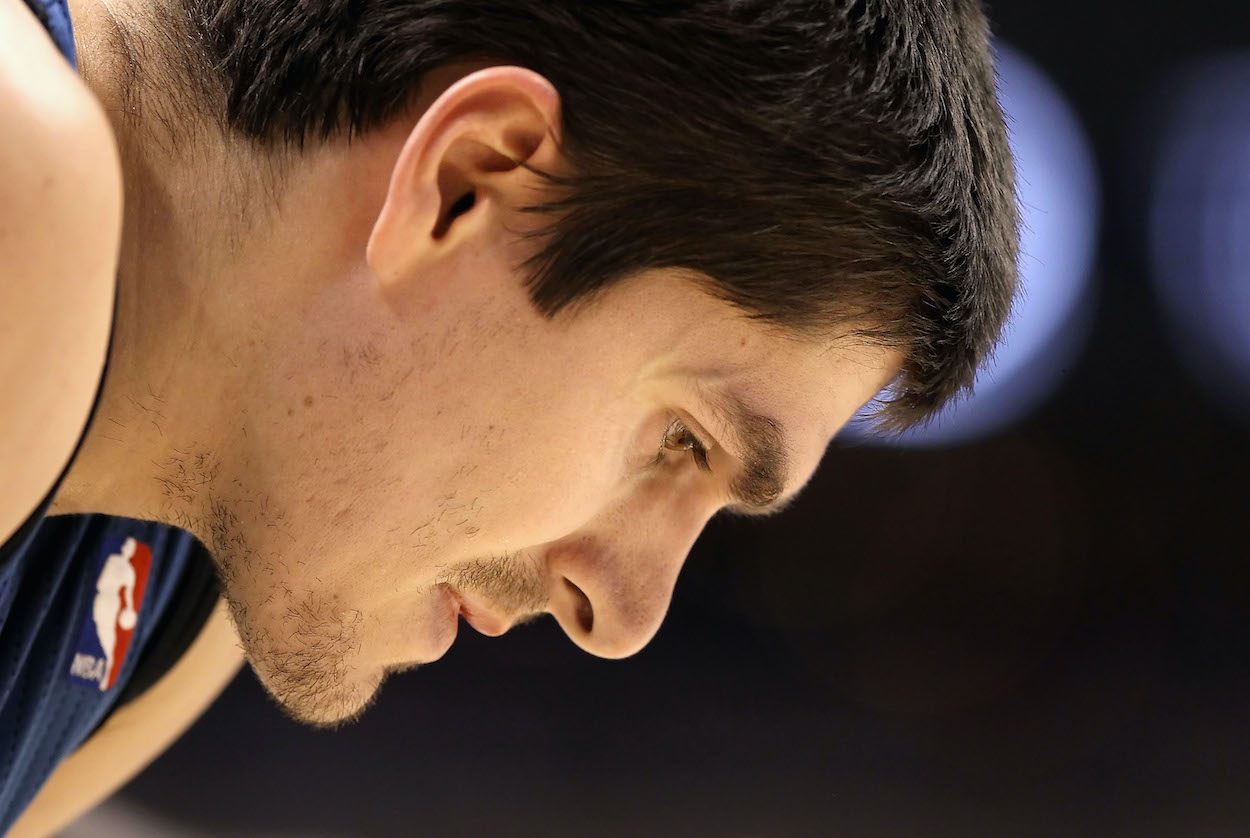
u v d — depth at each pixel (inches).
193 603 146.5
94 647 135.2
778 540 593.9
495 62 100.5
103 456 110.3
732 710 549.3
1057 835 451.8
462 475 107.2
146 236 104.4
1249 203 609.3
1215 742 522.9
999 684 568.1
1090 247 624.7
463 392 104.7
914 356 114.0
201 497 112.3
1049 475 608.1
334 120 102.6
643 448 114.0
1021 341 615.8
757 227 100.7
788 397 109.4
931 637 582.9
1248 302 608.4
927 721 546.6
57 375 79.2
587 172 99.7
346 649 116.0
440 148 98.3
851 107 101.4
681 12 98.0
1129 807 471.2
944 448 600.4
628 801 474.6
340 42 101.8
